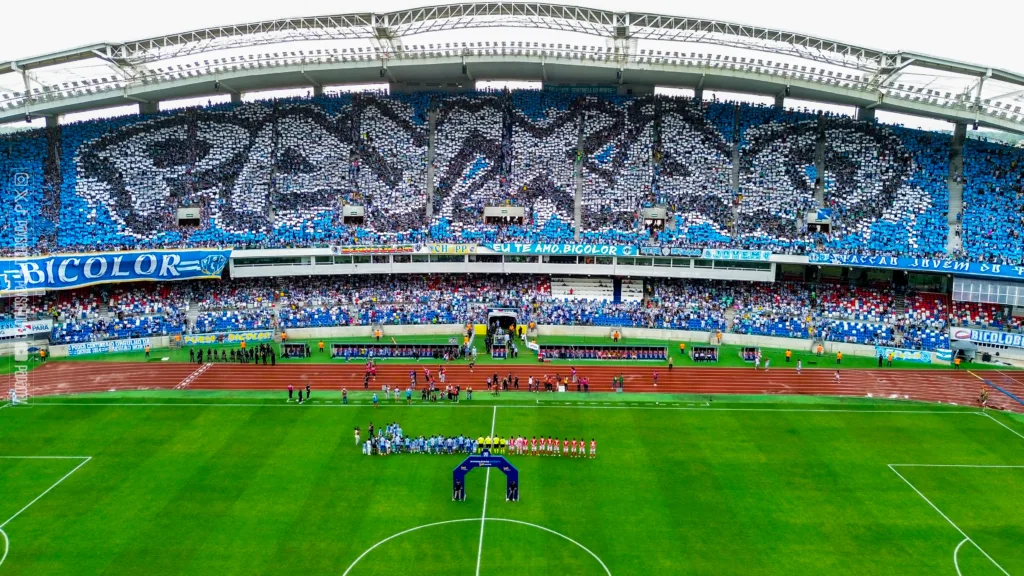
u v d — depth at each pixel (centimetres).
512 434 5566
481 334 8369
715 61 8712
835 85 8662
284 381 6781
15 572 3759
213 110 9444
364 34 8612
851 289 8506
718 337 8088
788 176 8962
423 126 9506
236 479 4775
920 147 8925
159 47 8681
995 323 7788
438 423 5772
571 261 8600
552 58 8794
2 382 6662
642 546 4047
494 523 4266
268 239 8456
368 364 6944
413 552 3959
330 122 9450
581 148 9400
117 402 6184
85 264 7619
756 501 4578
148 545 4012
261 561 3866
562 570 3812
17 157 8925
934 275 8425
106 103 9169
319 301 8512
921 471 5041
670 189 9006
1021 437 5659
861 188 8756
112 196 8738
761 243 8412
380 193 9012
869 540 4162
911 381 7006
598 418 5931
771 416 6025
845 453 5312
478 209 8956
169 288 8375
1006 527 4334
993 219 8244
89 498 4519
